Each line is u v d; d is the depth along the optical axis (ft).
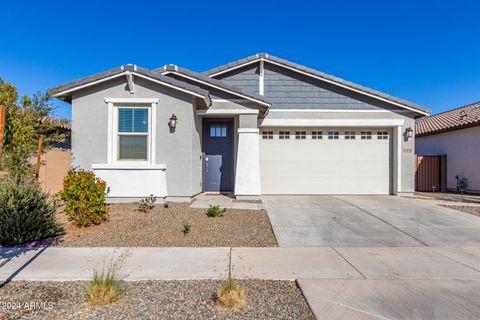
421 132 62.90
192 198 36.58
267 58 45.03
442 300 13.71
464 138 53.57
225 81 46.19
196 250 20.61
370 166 45.96
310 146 46.03
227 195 42.39
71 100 36.50
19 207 21.70
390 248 21.43
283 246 21.71
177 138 35.55
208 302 13.50
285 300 13.80
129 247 21.06
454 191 55.47
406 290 14.74
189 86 34.83
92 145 35.50
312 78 45.70
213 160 44.52
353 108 45.42
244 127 39.17
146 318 12.14
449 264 18.33
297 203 36.96
